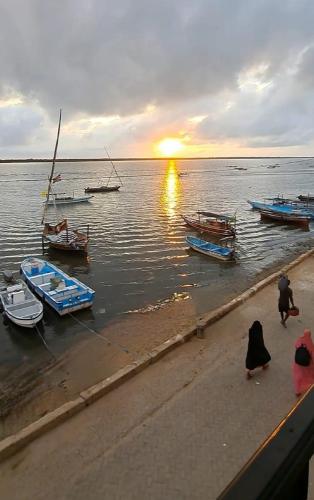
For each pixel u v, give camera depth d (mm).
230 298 20688
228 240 35812
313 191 85812
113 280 24672
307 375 9117
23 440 8234
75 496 6953
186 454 7727
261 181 119312
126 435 8383
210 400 9430
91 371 13688
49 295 19297
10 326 17609
